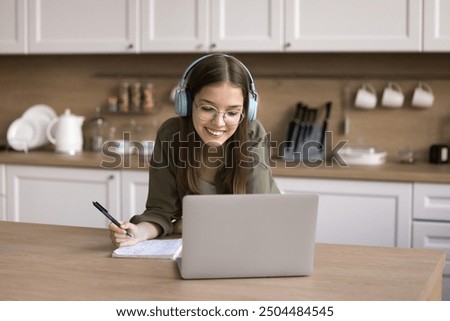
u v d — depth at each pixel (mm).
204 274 1870
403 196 3613
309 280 1872
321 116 4273
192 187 2314
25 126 4609
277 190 2422
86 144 4707
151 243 2197
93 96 4695
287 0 3916
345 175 3674
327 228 3742
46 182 4207
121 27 4219
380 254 2139
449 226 3551
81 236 2344
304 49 3908
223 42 4031
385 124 4188
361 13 3822
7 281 1838
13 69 4836
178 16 4102
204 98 2062
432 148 4023
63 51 4332
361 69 4211
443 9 3719
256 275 1894
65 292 1753
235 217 1856
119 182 4055
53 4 4340
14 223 2547
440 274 2094
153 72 4566
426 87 4113
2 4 4438
